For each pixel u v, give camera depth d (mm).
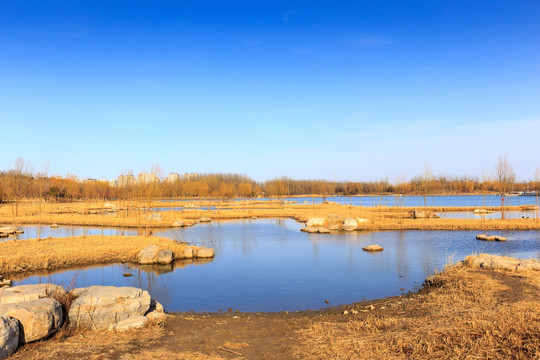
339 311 14125
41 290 10430
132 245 28047
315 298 16203
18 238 36219
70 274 20938
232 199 121438
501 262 17578
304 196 146625
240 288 18000
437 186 133625
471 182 132000
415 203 98000
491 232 38219
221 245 32375
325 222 46281
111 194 99688
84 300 10258
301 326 11484
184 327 11211
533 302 11328
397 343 8594
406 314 12070
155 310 12258
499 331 8516
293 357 8523
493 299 12219
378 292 17000
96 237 32625
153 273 21344
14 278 19891
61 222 48906
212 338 10125
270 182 142750
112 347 8891
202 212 65062
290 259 25484
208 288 18047
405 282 18734
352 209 69000
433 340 8453
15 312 8578
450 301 12711
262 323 11984
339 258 25578
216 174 152875
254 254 27656
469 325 9305
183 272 21594
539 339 7723
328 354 8445
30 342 8609
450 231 39281
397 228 41562
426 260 24453
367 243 32344
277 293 17062
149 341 9586
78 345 8852
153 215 50344
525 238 33688
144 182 52500
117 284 18906
